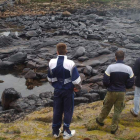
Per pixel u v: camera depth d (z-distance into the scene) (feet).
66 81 12.44
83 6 160.04
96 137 14.16
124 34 74.23
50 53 51.67
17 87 35.47
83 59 46.03
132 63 44.39
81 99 27.20
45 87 35.65
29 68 43.39
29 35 70.85
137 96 16.55
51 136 14.24
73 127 16.43
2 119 22.31
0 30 84.69
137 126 16.20
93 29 81.92
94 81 37.37
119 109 14.32
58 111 13.01
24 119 18.48
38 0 172.35
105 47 58.08
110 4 180.45
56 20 106.52
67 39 64.34
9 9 135.44
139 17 135.33
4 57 49.85
